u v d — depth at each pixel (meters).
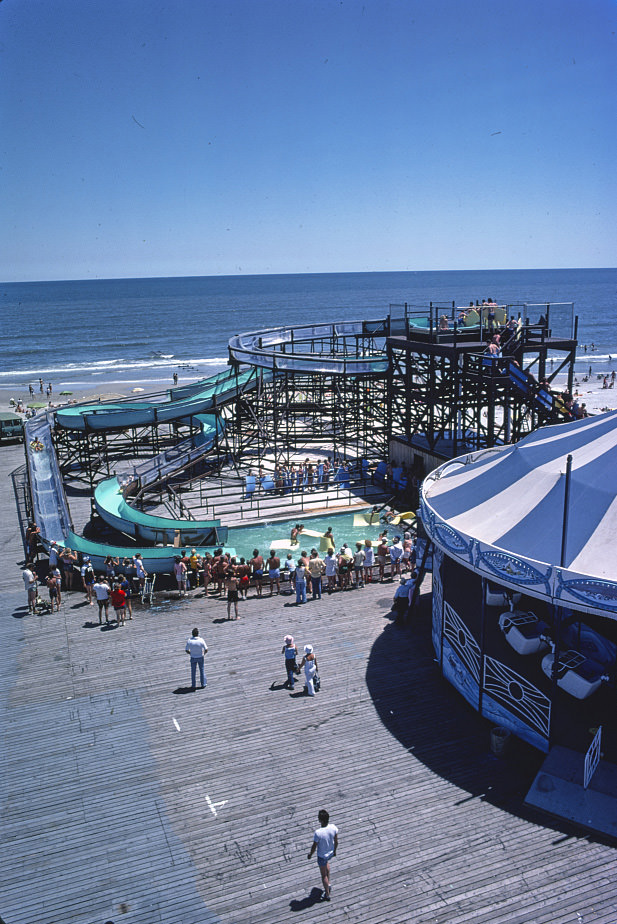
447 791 11.41
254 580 20.03
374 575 21.28
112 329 166.12
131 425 33.91
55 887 9.75
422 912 9.02
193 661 14.65
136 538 23.52
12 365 110.06
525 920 8.84
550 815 10.69
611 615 10.93
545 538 13.36
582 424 16.55
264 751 12.65
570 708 12.98
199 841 10.52
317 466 31.09
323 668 15.53
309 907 9.20
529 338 25.58
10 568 22.92
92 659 16.27
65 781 12.01
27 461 30.45
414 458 29.14
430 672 15.28
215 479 33.28
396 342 29.28
